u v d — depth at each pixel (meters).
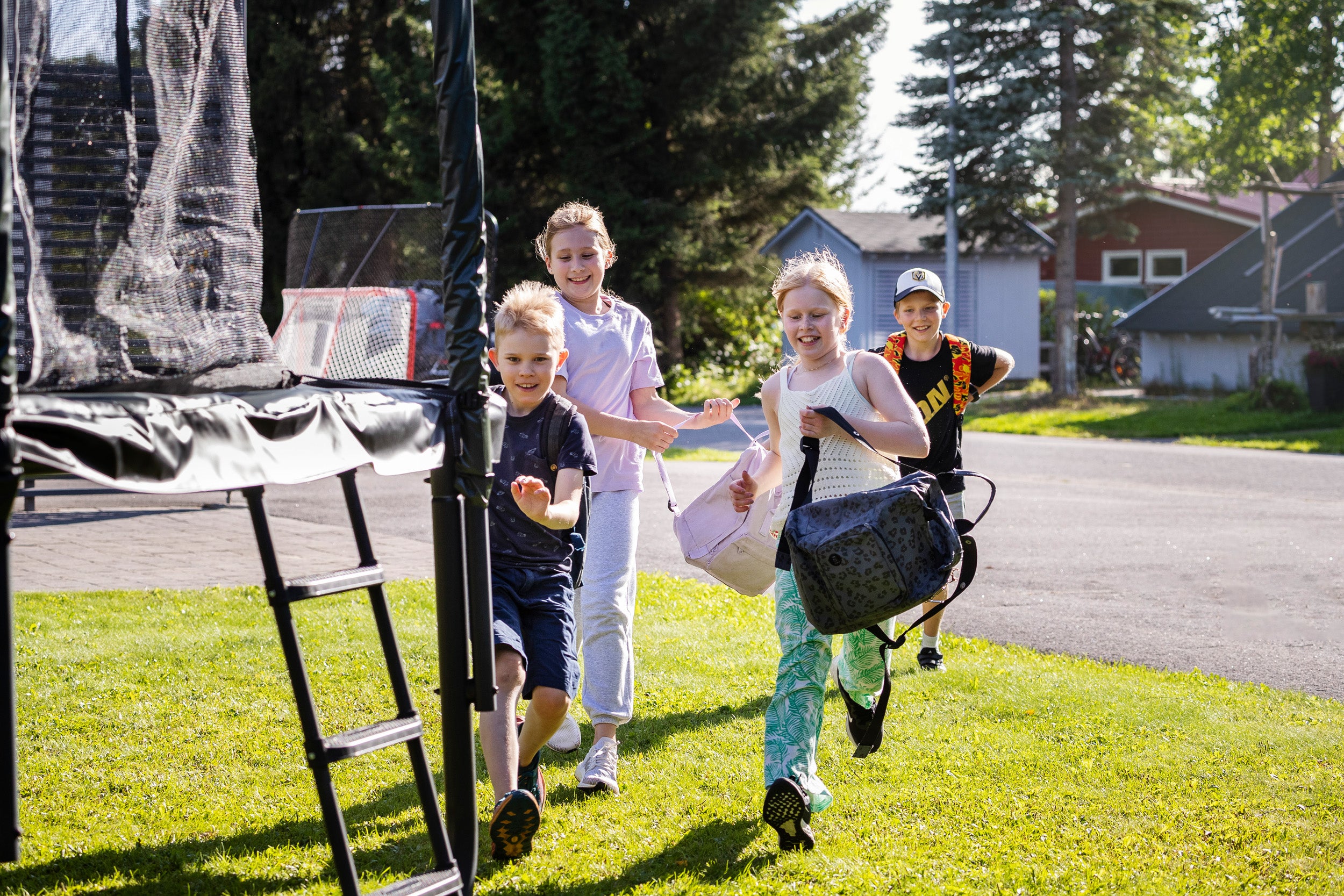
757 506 4.13
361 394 2.78
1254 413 21.11
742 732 4.53
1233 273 27.62
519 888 3.18
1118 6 23.55
